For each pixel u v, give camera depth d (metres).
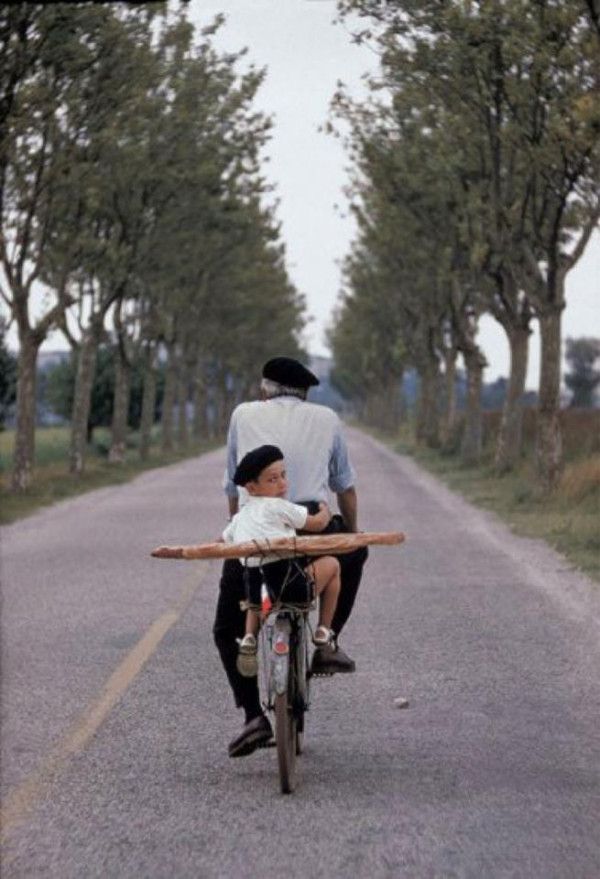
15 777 7.99
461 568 18.95
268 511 7.91
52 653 12.29
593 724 9.31
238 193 47.88
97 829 6.96
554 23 25.98
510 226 33.25
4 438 87.19
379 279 74.00
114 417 58.25
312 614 14.62
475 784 7.78
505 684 10.73
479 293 44.44
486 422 61.25
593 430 42.88
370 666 11.58
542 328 32.84
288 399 8.45
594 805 7.33
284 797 7.53
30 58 28.72
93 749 8.67
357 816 7.15
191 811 7.27
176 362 77.12
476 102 31.56
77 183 36.56
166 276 57.59
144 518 28.62
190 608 15.16
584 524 23.80
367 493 35.75
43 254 38.56
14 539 24.66
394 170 39.94
